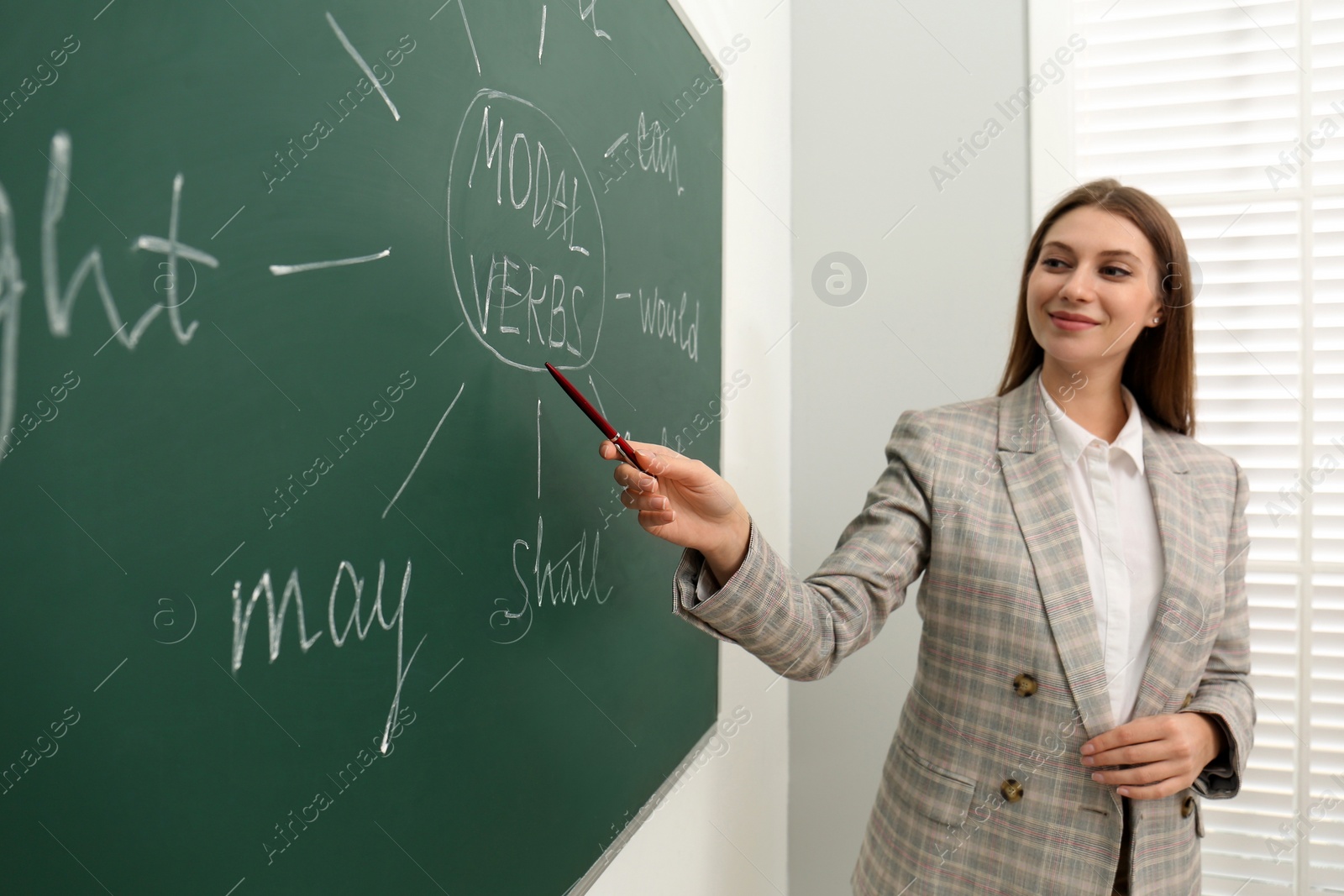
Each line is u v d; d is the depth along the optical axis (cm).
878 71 182
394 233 52
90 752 35
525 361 70
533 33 70
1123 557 100
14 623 32
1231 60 164
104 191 35
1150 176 169
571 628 80
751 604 76
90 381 34
